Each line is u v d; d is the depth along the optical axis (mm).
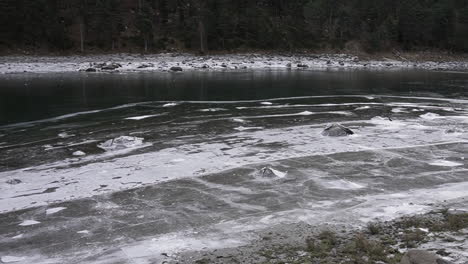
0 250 7461
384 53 89938
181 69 56812
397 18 100500
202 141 15664
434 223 8156
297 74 51969
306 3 102438
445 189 10438
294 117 20859
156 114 21859
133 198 9945
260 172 11586
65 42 67938
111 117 21031
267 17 88062
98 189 10570
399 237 7520
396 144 15016
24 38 65438
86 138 16344
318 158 13172
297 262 6594
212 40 78812
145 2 88125
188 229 8234
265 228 8203
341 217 8695
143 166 12477
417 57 91250
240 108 23844
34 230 8273
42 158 13492
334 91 32562
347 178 11289
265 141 15594
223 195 10078
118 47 72500
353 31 93188
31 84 37000
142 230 8211
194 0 85000
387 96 29500
